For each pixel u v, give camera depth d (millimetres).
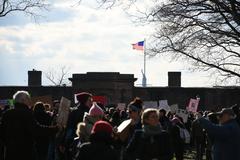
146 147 11180
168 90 67375
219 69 35969
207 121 12891
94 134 9297
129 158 11477
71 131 15156
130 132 13266
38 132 11977
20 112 12016
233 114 13094
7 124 12000
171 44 35094
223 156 12773
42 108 16906
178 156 24703
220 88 66688
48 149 16938
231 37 34156
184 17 33656
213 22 33844
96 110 12766
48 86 66688
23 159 11938
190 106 37062
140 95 67500
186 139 27203
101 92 66438
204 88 66750
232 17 33531
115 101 66438
